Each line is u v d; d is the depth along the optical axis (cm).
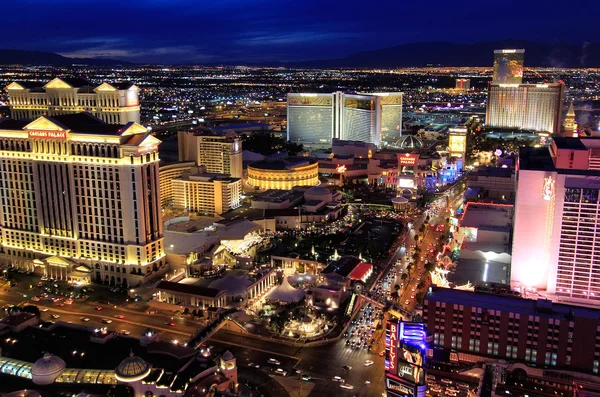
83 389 19175
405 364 16200
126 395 18962
